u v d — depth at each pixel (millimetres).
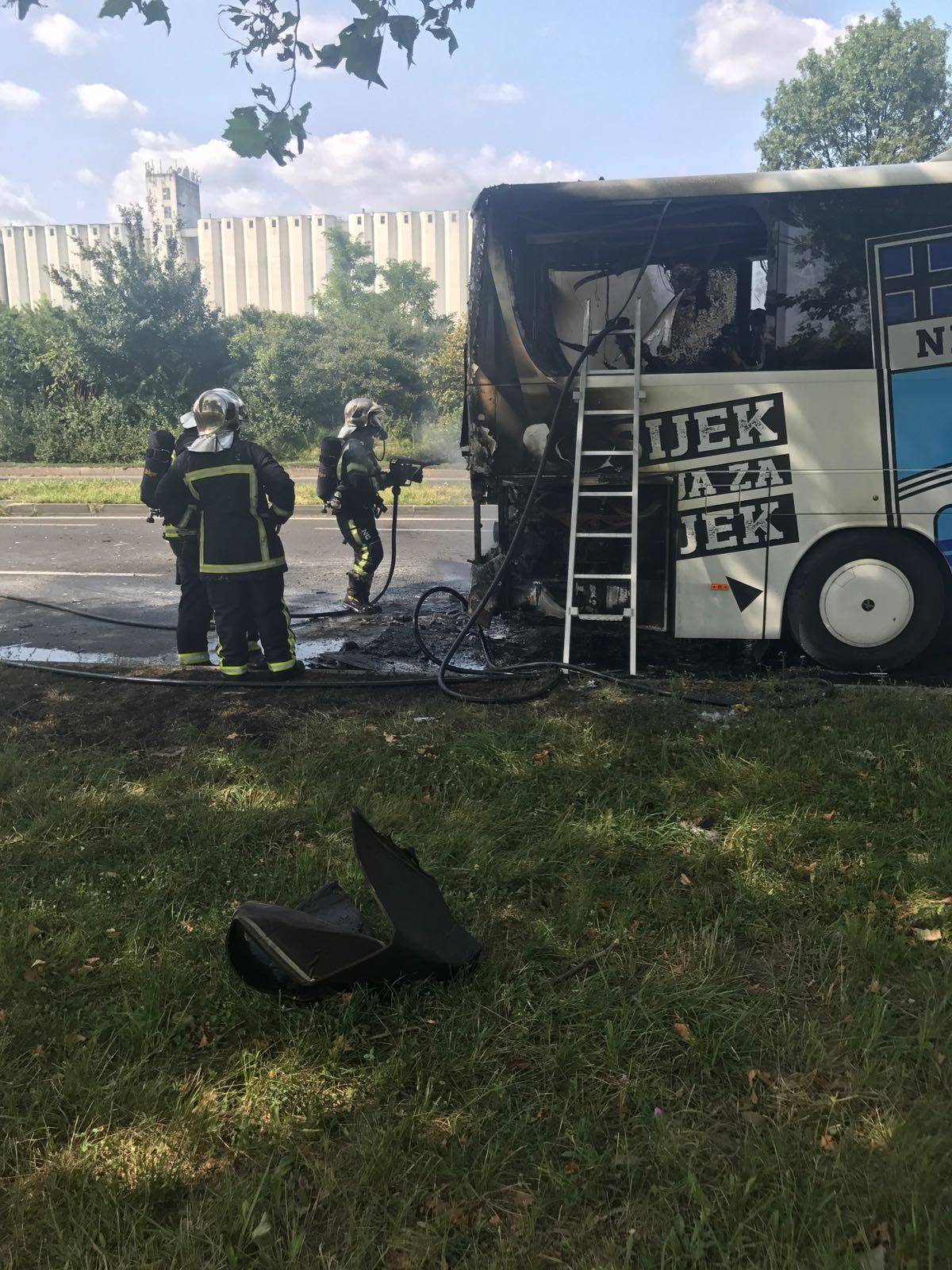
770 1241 1880
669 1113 2273
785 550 5891
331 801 3998
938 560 5891
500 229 5852
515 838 3717
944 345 5684
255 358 27219
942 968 2816
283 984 2730
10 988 2738
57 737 4977
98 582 10102
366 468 8039
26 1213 1992
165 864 3488
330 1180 2072
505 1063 2463
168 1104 2314
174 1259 1876
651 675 6141
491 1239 1944
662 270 6324
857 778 4133
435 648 7074
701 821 3826
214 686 5844
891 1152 2117
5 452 25531
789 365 5789
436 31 4145
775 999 2711
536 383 5914
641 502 5953
